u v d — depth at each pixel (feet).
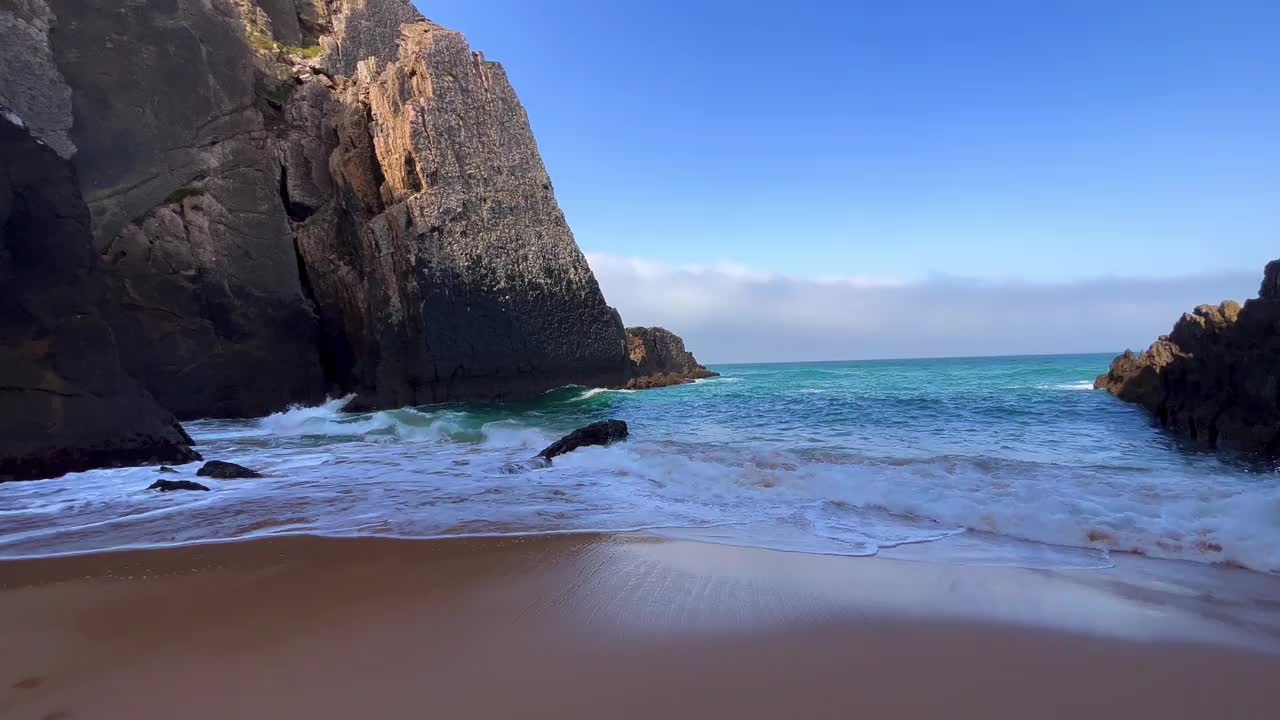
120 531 21.08
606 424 41.70
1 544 19.48
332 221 100.68
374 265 92.68
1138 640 10.82
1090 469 30.99
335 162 100.73
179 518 23.02
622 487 27.84
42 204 39.01
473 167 98.32
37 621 12.55
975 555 16.52
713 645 10.66
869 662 9.99
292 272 92.43
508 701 8.86
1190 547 16.76
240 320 85.66
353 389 97.35
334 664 10.20
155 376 78.02
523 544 18.13
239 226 87.71
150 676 9.93
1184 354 59.41
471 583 14.44
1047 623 11.59
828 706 8.64
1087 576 14.61
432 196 92.68
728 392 98.53
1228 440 38.91
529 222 103.76
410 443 50.72
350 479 31.96
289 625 12.04
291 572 15.79
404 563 16.38
